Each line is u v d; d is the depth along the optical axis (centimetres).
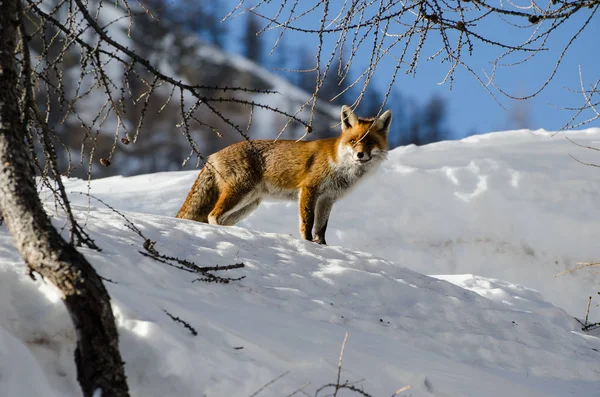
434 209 2394
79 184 2627
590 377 1154
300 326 950
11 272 736
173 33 10388
